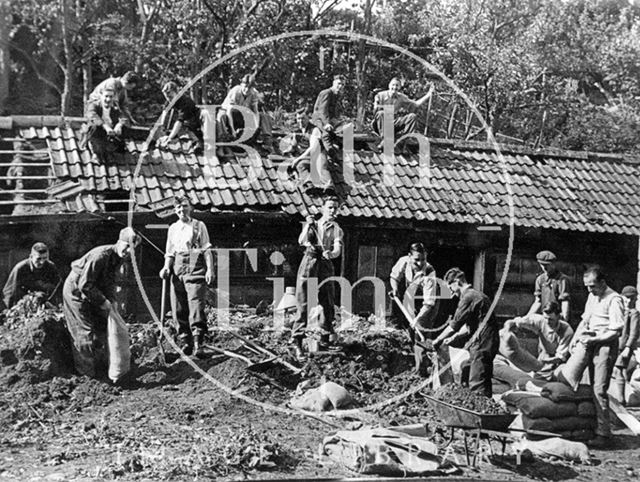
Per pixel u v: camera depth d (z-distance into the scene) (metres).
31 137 15.55
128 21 25.00
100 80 25.39
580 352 11.23
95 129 15.30
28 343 11.14
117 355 11.16
